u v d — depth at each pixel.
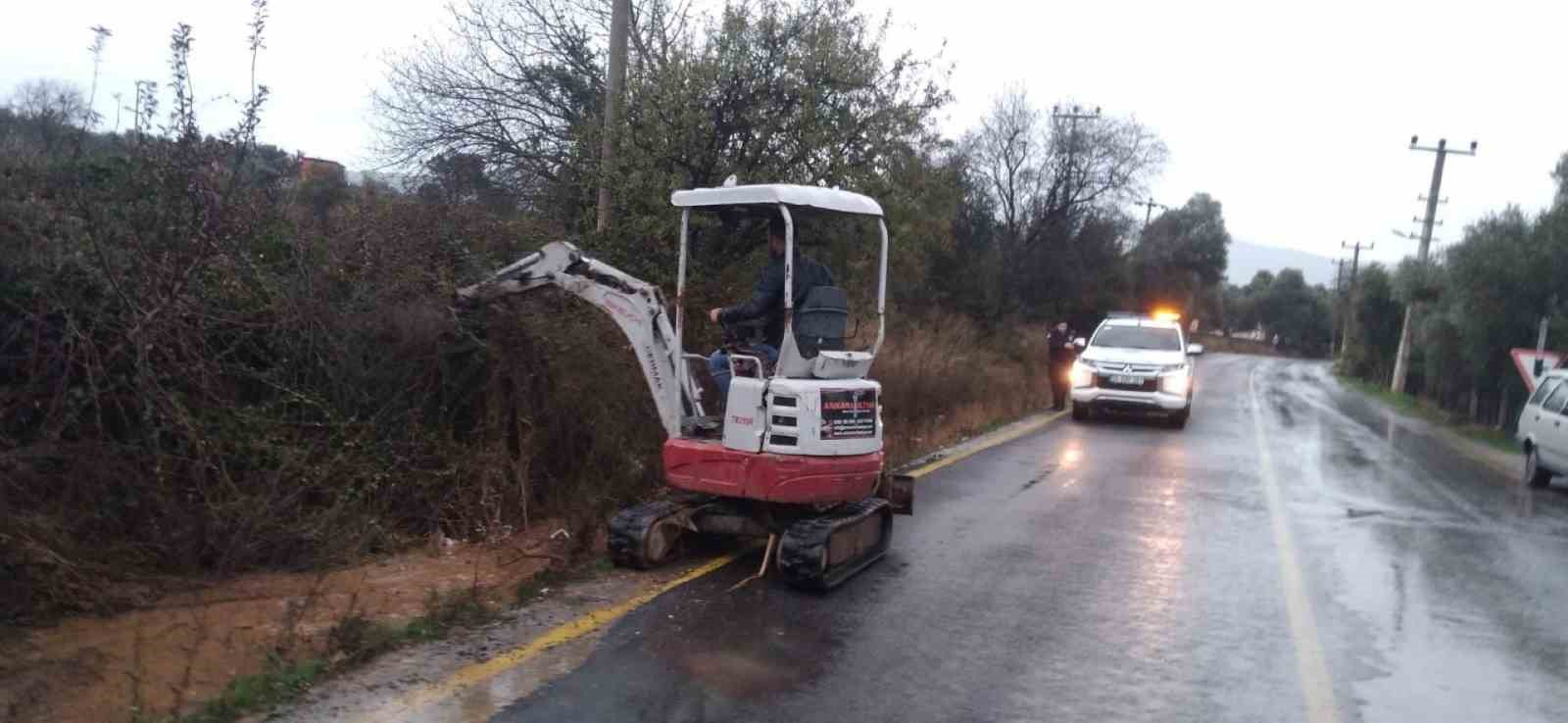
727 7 11.88
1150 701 5.67
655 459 9.40
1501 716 5.71
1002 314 31.66
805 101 11.88
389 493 7.80
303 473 7.22
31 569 5.62
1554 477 15.80
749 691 5.49
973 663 6.11
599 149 11.98
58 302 6.39
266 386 7.55
